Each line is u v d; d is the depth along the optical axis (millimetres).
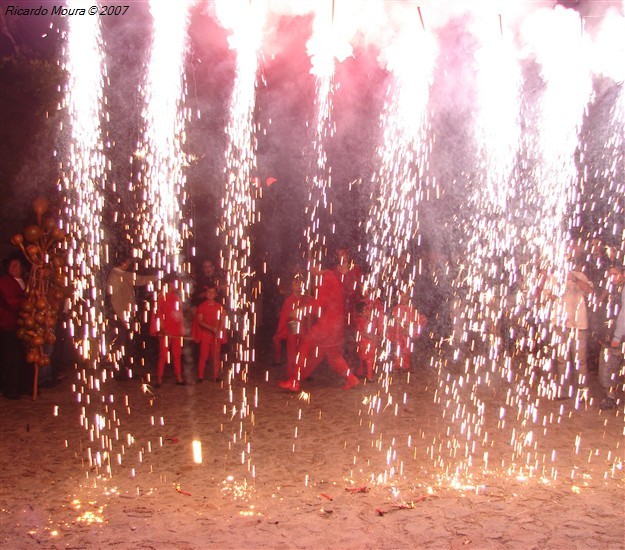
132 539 4660
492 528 4789
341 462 6316
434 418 7859
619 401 8273
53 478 5918
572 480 5785
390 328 10234
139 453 6586
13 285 8578
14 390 8641
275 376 10211
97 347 9977
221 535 4715
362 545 4555
